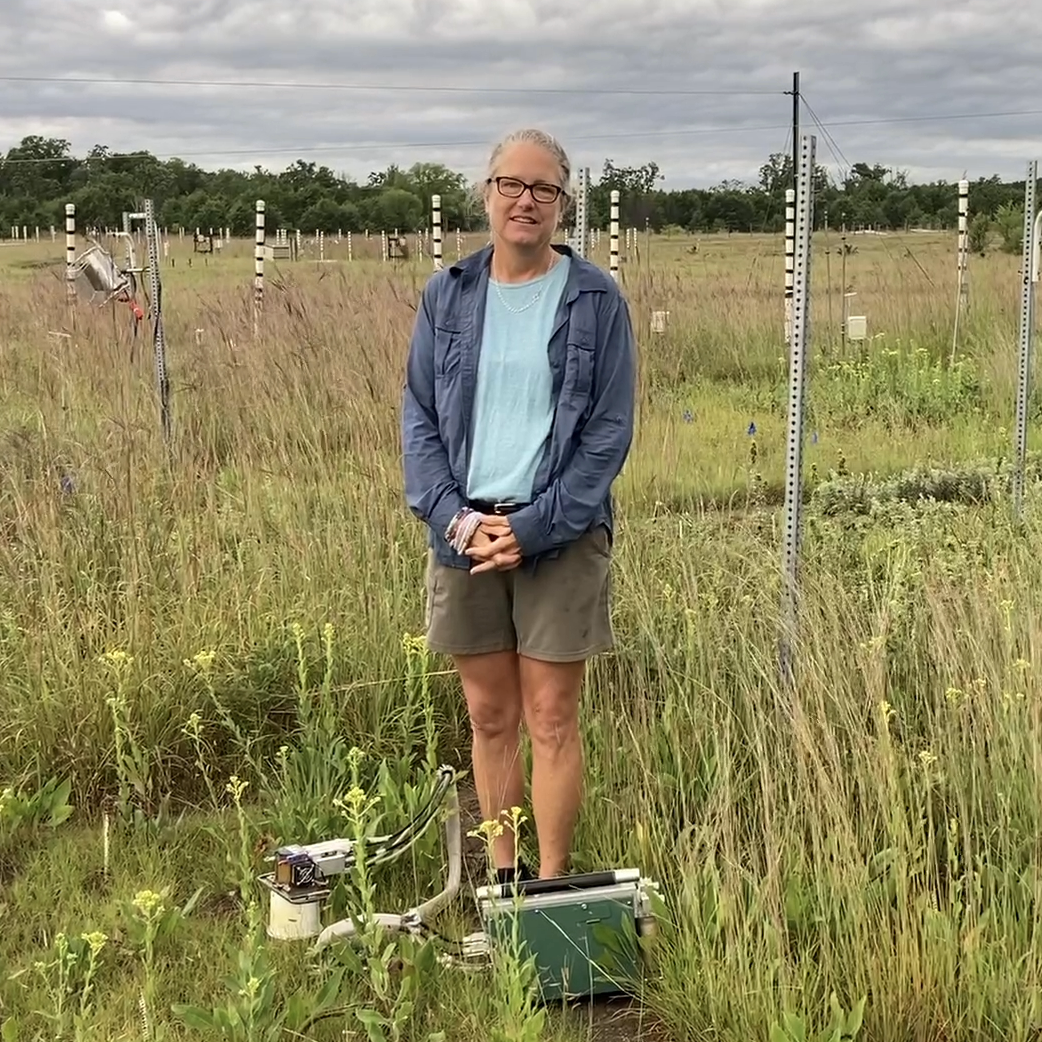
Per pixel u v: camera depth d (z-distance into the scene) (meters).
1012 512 6.38
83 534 5.37
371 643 4.81
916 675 4.32
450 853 3.65
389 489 5.76
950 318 13.62
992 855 3.47
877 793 3.49
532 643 3.36
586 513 3.23
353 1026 3.00
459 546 3.29
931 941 2.97
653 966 3.18
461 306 3.37
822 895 3.15
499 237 3.29
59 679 4.46
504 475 3.30
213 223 45.44
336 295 11.38
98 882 3.77
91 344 9.70
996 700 3.80
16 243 37.03
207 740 4.52
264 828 4.00
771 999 2.86
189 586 5.05
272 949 3.29
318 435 6.62
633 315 12.34
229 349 9.04
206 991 3.16
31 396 8.59
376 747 4.49
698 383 11.98
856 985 2.96
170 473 6.09
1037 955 2.98
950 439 9.55
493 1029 2.83
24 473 6.15
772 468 8.33
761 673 4.06
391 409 6.83
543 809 3.47
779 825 3.49
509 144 3.26
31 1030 2.98
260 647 4.77
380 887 3.63
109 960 3.30
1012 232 24.39
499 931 3.07
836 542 5.80
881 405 10.76
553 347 3.27
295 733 4.54
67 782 4.15
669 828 3.61
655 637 4.41
